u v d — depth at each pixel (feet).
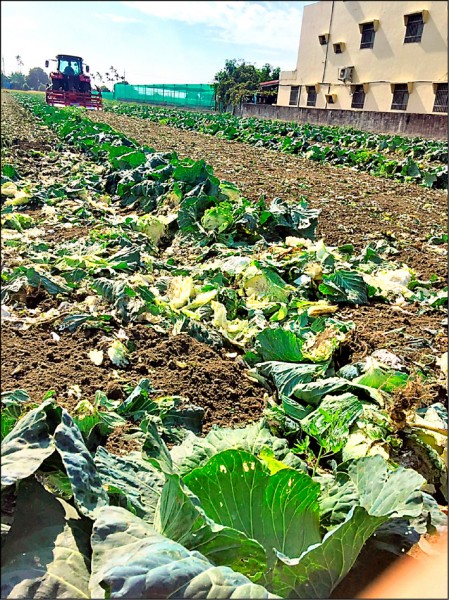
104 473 8.30
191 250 25.81
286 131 100.22
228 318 18.08
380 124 104.47
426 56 97.45
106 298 18.25
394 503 8.15
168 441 11.36
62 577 6.56
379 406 11.97
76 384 13.35
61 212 31.94
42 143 62.90
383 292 21.17
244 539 6.80
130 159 40.78
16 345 14.97
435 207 40.34
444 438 11.01
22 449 7.35
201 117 141.08
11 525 7.11
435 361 15.66
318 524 8.09
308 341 15.61
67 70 139.44
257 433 10.11
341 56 120.67
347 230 31.53
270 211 27.63
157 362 14.74
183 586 5.90
